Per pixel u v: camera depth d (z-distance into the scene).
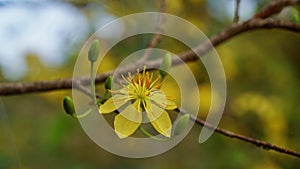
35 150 0.89
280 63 0.92
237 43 0.88
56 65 0.74
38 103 0.90
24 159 0.88
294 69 0.94
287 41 0.91
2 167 0.74
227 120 0.89
